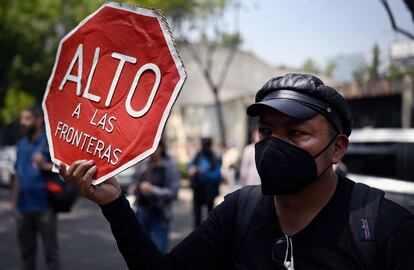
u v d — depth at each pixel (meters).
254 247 1.61
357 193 1.55
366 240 1.46
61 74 1.79
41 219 4.86
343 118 1.56
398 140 7.03
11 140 19.16
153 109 1.61
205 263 1.72
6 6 16.56
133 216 1.65
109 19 1.71
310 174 1.50
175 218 11.09
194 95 26.16
